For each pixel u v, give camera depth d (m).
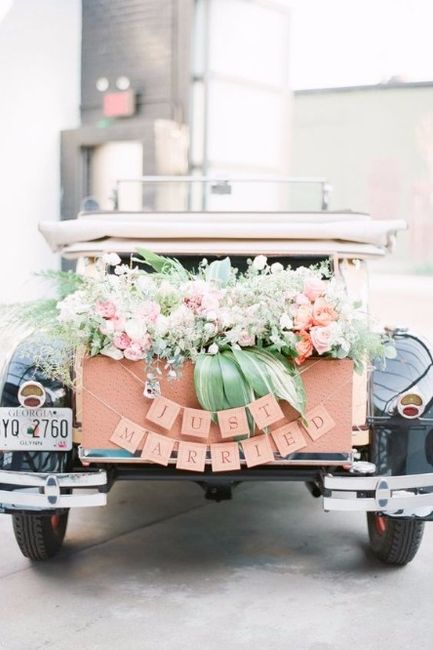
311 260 3.82
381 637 2.90
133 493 4.70
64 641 2.85
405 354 3.35
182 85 8.34
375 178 10.16
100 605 3.16
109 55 8.49
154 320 2.93
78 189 8.48
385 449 3.19
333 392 2.97
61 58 8.41
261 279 3.09
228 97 8.77
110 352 2.93
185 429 2.94
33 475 3.09
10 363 3.22
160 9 8.21
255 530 4.05
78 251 3.80
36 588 3.31
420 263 10.94
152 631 2.94
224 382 2.90
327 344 2.90
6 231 7.99
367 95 9.94
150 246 3.79
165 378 2.95
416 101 9.98
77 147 8.42
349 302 3.01
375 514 3.28
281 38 9.30
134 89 8.41
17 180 8.07
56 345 3.17
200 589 3.32
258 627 2.98
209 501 4.54
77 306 2.94
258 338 3.02
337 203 10.21
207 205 8.65
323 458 2.98
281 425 2.97
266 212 4.14
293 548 3.80
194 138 8.57
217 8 8.49
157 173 8.24
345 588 3.34
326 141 9.97
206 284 3.03
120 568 3.54
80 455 2.99
